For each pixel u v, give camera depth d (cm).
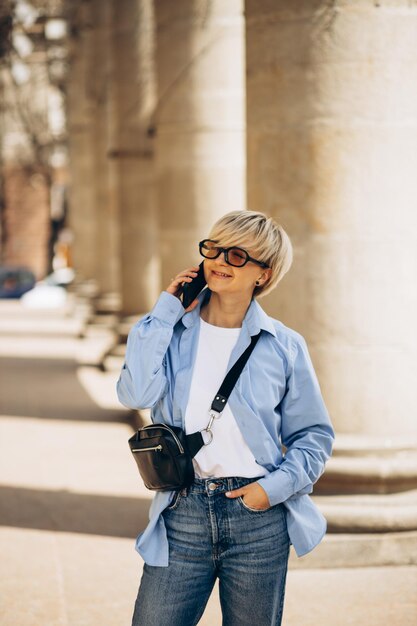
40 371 1525
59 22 1878
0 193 4512
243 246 352
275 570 352
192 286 363
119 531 698
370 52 604
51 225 4594
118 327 1551
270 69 625
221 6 1068
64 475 866
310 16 609
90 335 1978
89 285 2628
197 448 349
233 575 352
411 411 632
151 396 354
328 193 615
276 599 356
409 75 607
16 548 661
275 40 621
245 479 351
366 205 613
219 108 1081
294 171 622
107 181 2066
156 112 1111
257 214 358
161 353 355
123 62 1590
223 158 1091
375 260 616
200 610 360
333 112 610
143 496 793
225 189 1095
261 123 633
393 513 612
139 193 1608
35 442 1009
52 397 1289
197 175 1094
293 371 360
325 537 611
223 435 351
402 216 615
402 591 576
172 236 1116
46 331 2138
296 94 617
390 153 610
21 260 4678
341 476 620
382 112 607
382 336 621
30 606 557
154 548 353
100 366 1553
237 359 354
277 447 359
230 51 1076
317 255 620
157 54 1097
